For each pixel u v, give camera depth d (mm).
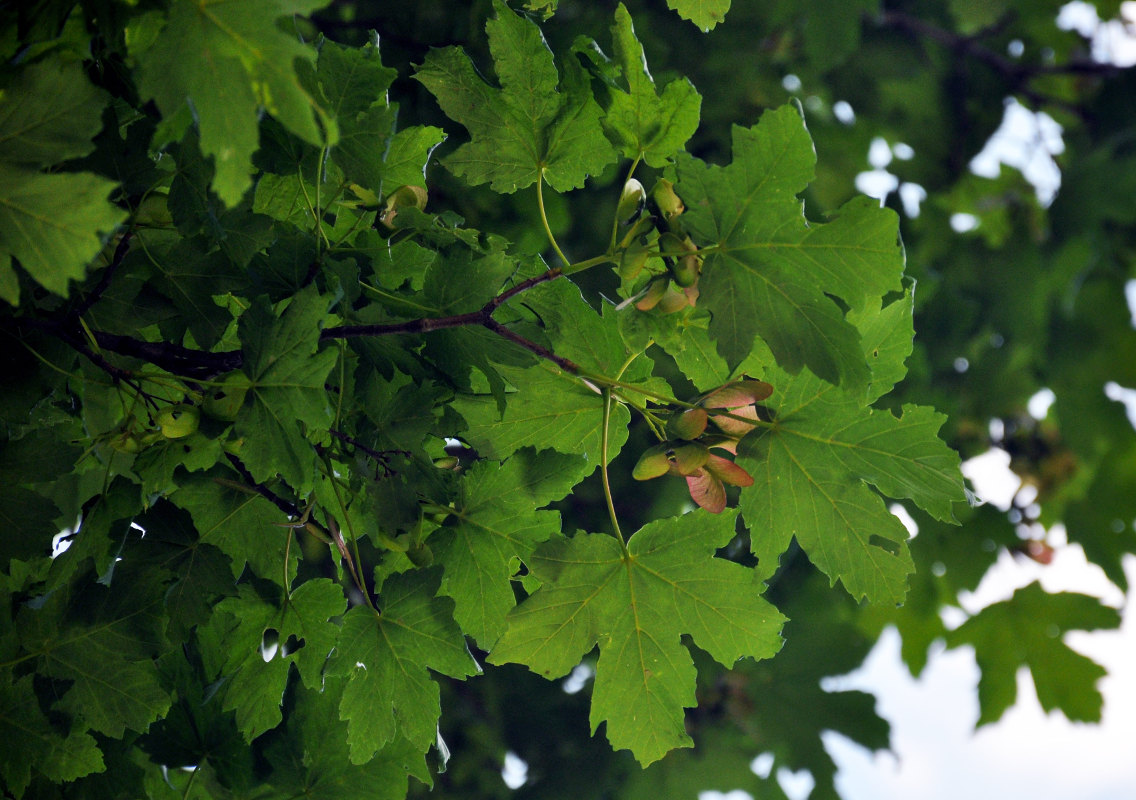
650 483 3391
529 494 2439
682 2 2445
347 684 2414
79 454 2385
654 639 2441
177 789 2488
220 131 2291
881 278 2367
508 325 2432
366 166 2402
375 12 2707
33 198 2293
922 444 2420
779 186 2367
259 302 2365
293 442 2363
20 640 2404
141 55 2295
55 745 2410
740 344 2377
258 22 2291
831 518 2434
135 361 2418
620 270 2395
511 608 2439
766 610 2436
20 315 2373
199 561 2414
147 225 2379
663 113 2420
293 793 2473
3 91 2301
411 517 2398
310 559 2787
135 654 2402
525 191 2973
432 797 3441
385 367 2404
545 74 2428
